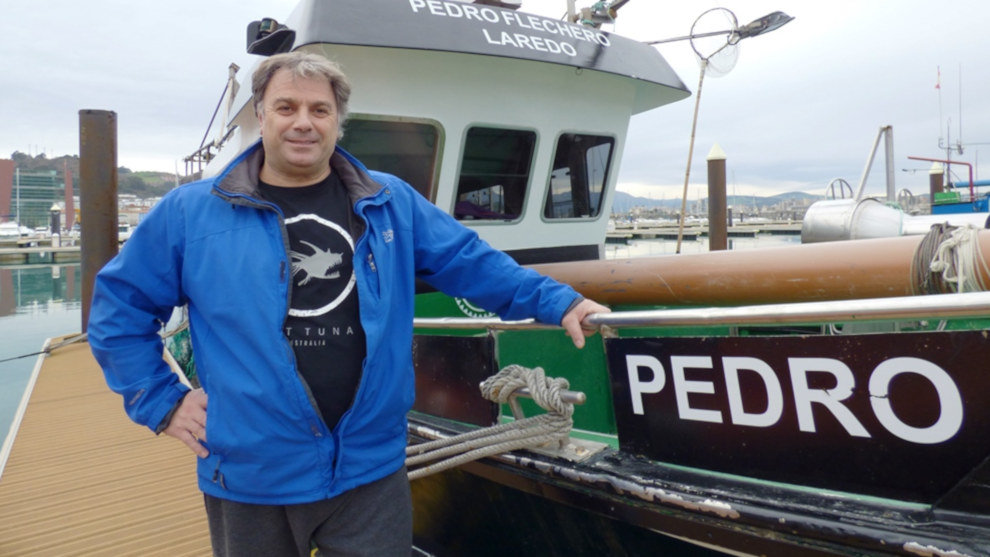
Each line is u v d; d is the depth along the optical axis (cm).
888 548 136
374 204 159
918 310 134
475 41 339
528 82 385
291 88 150
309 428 149
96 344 155
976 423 131
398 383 162
